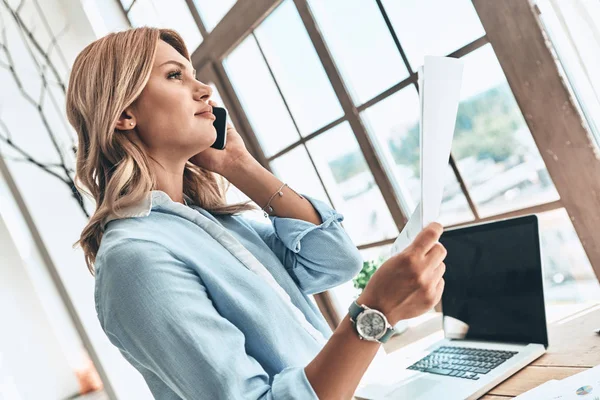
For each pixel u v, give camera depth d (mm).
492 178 1589
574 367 890
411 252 659
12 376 2650
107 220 830
